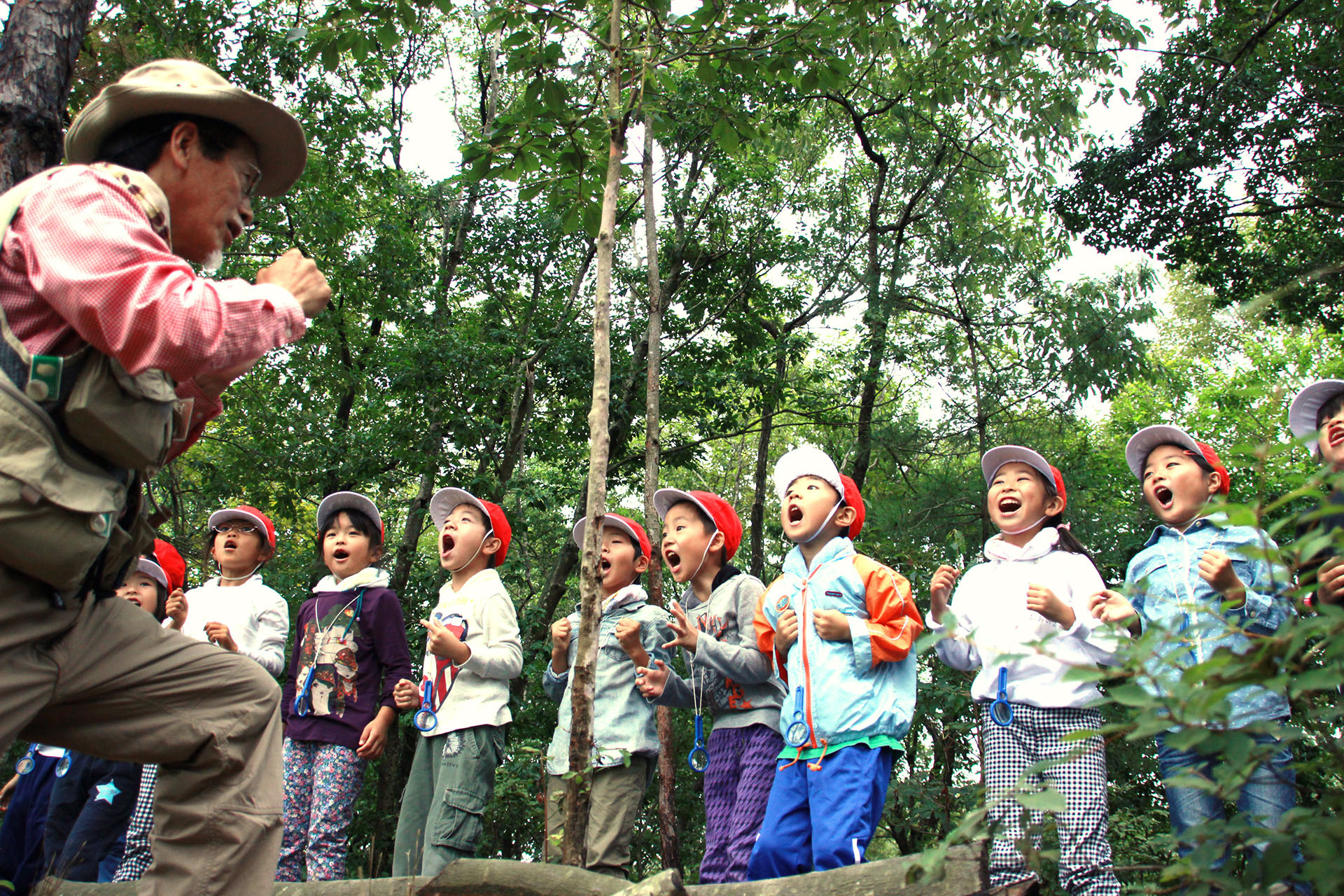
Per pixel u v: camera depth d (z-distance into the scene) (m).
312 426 13.02
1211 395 15.42
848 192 14.80
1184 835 1.45
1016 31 10.62
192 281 1.79
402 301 13.80
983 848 2.29
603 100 3.95
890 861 2.42
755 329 15.06
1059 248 13.05
